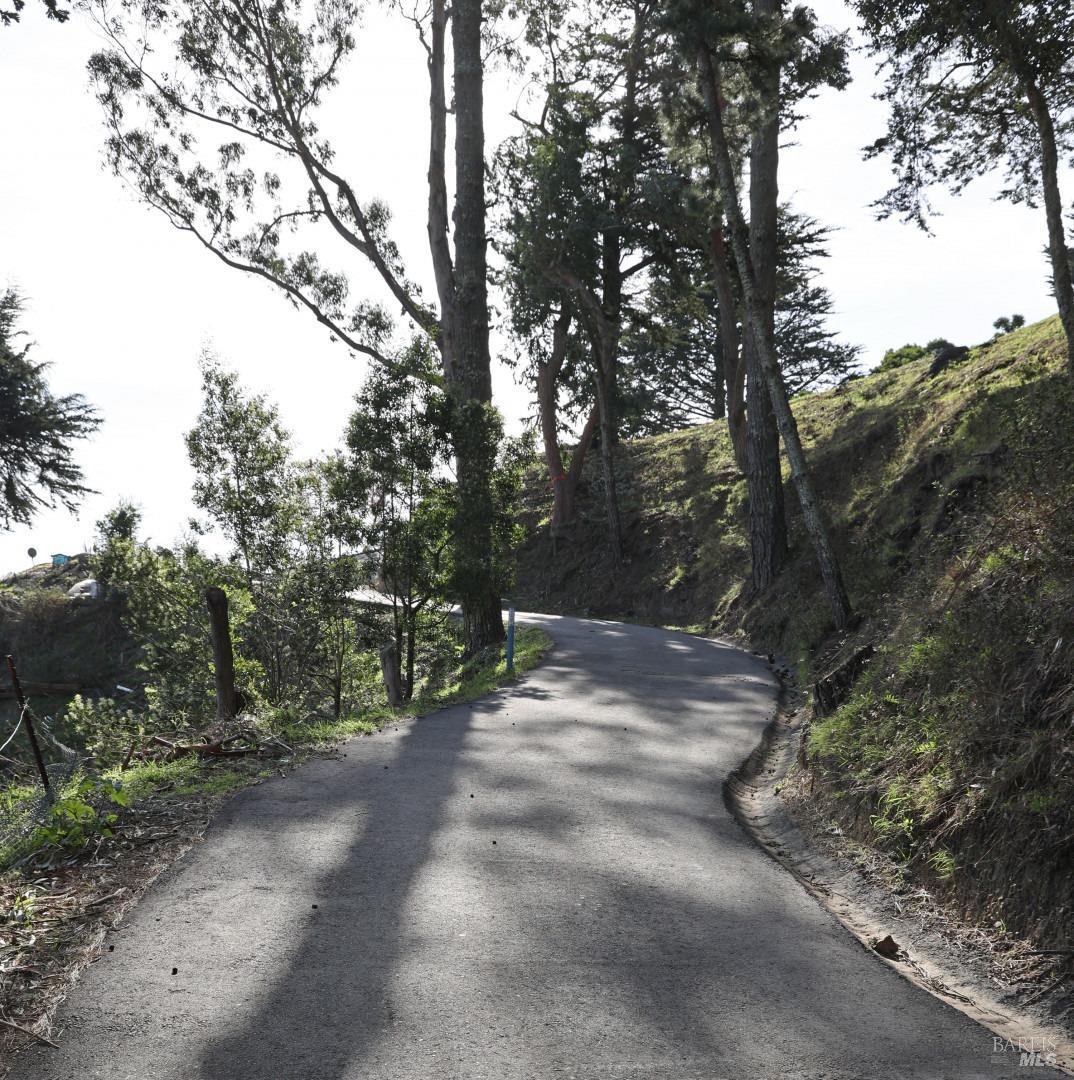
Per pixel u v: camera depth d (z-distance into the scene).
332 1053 3.91
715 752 10.55
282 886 5.88
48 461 47.06
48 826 6.72
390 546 18.27
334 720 13.22
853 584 19.03
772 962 5.01
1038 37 12.93
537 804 8.02
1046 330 24.11
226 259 27.38
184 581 20.25
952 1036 4.23
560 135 33.75
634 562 37.44
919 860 6.21
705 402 61.19
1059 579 7.36
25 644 36.66
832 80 19.27
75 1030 4.08
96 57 26.66
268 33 26.69
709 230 31.64
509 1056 3.93
